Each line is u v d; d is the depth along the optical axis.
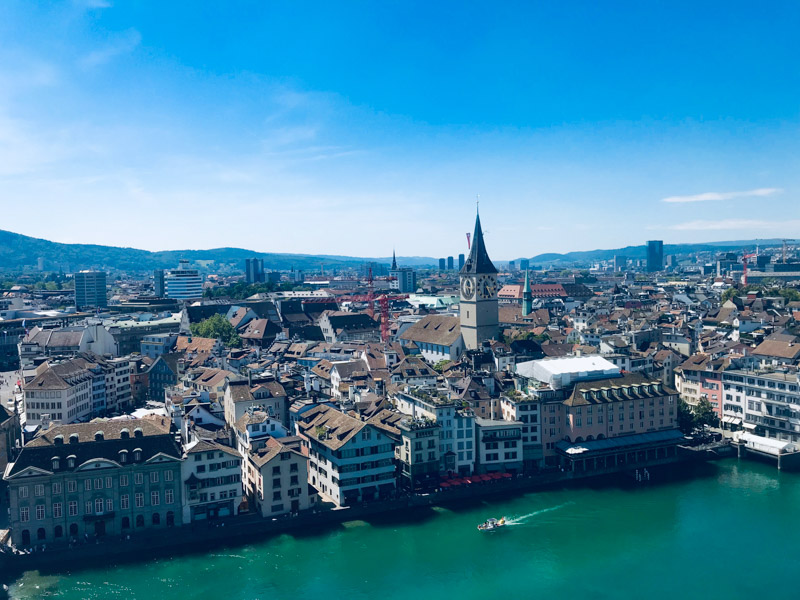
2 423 187.75
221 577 138.00
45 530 144.75
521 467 193.50
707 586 136.12
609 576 140.00
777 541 155.00
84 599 129.25
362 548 151.00
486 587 135.50
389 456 173.00
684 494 183.50
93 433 153.88
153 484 152.00
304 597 131.38
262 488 159.25
